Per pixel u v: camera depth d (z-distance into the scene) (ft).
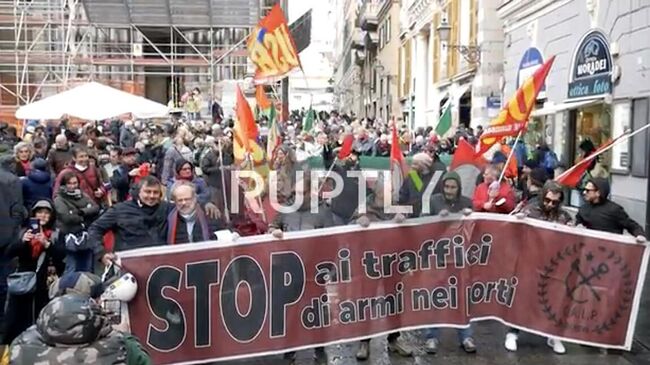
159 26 97.19
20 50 86.79
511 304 23.20
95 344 9.42
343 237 21.79
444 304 22.82
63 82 82.17
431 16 113.19
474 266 23.07
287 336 21.22
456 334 25.38
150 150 50.08
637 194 43.21
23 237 21.97
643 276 23.02
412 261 22.59
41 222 22.31
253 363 22.18
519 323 23.18
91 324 9.36
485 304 23.17
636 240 22.95
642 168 42.47
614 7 46.44
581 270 23.08
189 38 101.09
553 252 23.09
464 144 30.14
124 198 38.42
